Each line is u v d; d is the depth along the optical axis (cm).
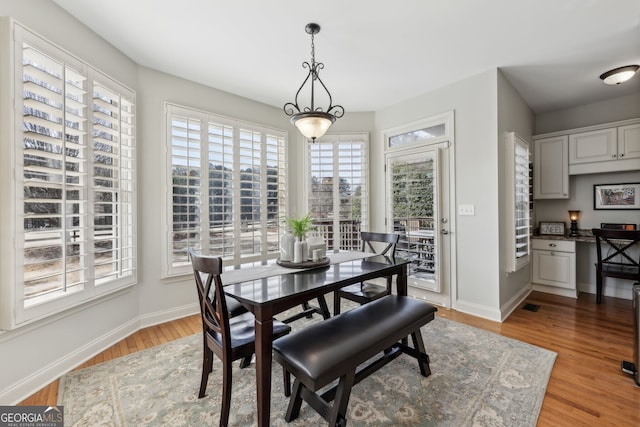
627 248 334
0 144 162
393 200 370
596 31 224
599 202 366
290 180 397
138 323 270
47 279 183
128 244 255
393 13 203
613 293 359
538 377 186
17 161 166
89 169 213
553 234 390
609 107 359
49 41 184
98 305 228
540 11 201
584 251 381
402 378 186
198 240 306
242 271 197
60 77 192
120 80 251
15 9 171
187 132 299
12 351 168
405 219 355
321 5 195
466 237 307
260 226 357
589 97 353
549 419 150
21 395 171
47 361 187
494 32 226
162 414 155
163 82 288
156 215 282
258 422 140
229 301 196
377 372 193
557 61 271
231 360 145
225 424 143
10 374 167
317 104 378
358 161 399
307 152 403
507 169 296
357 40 237
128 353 224
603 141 340
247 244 345
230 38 234
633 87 325
